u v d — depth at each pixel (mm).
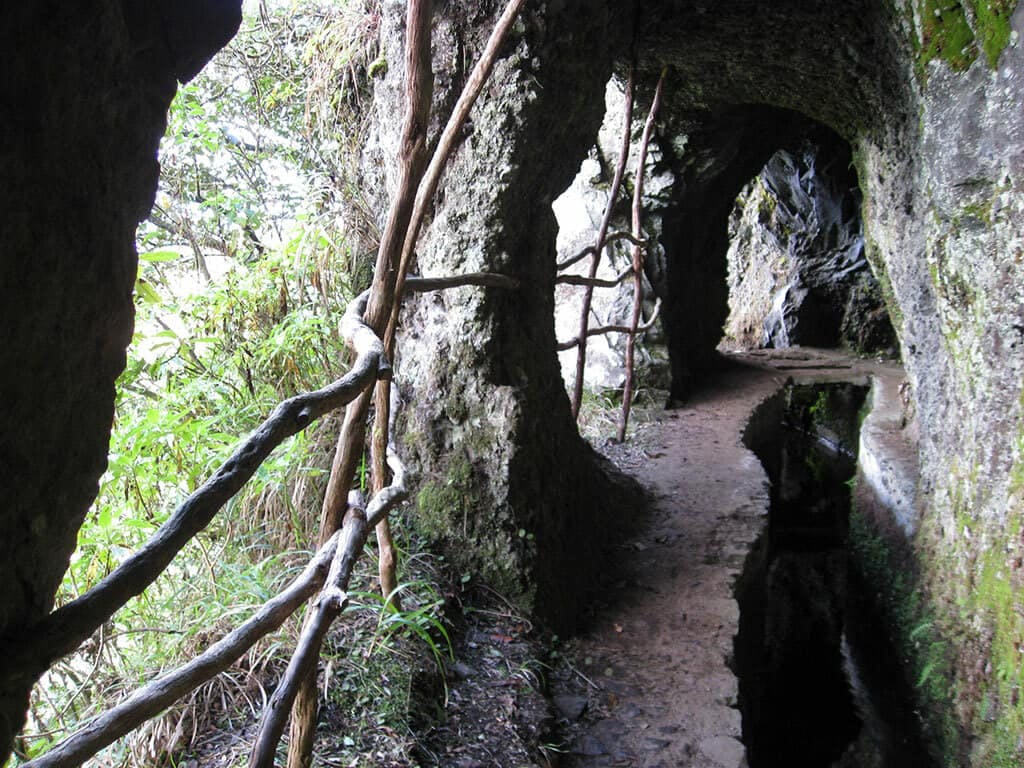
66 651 800
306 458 3125
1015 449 3422
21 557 752
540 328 3494
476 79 2436
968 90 3445
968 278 3746
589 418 6410
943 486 4434
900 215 4969
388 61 3295
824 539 7660
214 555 2754
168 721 2094
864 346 11422
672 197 6852
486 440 3213
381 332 2189
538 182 3338
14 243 682
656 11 4523
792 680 5277
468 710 2559
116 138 811
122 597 867
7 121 657
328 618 1403
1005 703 3223
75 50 723
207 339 3135
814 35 4715
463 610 3053
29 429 737
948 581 4137
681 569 3898
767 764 4156
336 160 3850
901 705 4547
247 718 2205
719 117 6469
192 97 3779
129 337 882
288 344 3273
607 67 3689
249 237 3955
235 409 3090
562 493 3516
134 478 2537
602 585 3715
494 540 3178
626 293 7012
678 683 2979
